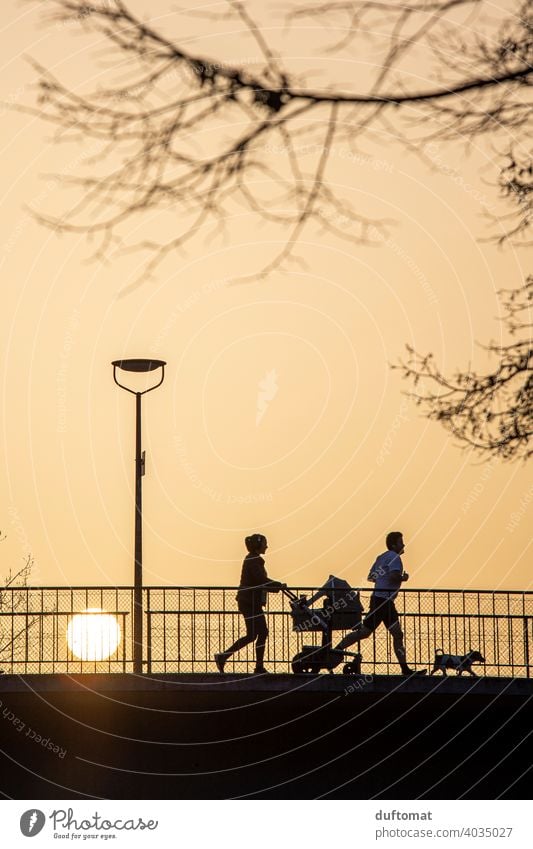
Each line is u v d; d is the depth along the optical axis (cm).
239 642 3584
